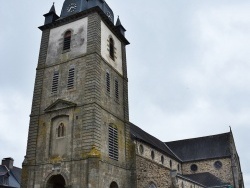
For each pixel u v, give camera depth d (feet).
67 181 79.25
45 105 93.30
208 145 183.21
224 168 169.89
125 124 101.60
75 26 100.89
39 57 102.47
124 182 91.71
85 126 82.69
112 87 99.09
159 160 128.47
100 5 106.01
